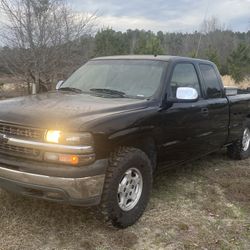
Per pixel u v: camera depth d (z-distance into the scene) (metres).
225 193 5.61
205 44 41.12
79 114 4.11
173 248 4.02
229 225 4.59
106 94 5.13
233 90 6.99
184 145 5.39
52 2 14.07
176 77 5.43
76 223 4.39
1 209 4.62
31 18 13.44
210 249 4.03
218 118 6.24
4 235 4.05
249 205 5.21
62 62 13.97
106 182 4.07
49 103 4.51
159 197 5.32
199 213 4.89
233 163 7.31
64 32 13.91
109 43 27.03
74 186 3.83
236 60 40.50
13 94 14.50
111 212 4.12
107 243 4.03
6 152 4.11
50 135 3.87
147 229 4.39
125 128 4.25
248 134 7.65
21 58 13.55
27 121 4.02
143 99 4.93
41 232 4.17
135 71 5.43
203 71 6.20
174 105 5.13
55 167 3.85
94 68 5.84
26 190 4.05
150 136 4.68
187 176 6.31
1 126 4.18
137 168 4.44
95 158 3.94
